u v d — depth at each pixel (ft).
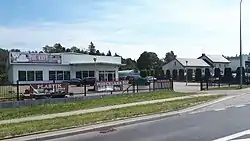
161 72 265.13
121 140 33.78
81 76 177.88
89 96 77.56
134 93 90.79
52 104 65.72
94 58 178.29
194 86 159.43
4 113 54.03
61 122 43.60
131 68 375.86
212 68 292.20
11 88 69.26
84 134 37.73
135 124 44.80
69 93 79.20
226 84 157.07
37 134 36.29
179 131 38.06
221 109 60.54
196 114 54.03
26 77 157.17
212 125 41.88
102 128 41.34
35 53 160.35
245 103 71.92
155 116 50.34
